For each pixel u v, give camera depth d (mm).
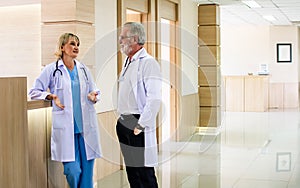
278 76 14430
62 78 3922
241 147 7695
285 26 14234
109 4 5707
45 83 3926
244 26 14414
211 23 9273
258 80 13273
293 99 14453
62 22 4508
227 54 14617
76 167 3961
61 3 4477
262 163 6410
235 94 13453
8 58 5352
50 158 4180
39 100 3793
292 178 5508
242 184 5254
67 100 3906
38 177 4012
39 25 5191
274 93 14484
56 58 4320
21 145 3605
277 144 7910
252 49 14438
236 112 13242
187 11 8664
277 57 14336
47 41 4566
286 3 9328
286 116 12125
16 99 3559
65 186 4410
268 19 12617
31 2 5184
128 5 6238
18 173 3588
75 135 3994
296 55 14258
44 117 4086
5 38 5348
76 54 3998
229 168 6129
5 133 3471
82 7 4570
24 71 5301
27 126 3658
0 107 3430
